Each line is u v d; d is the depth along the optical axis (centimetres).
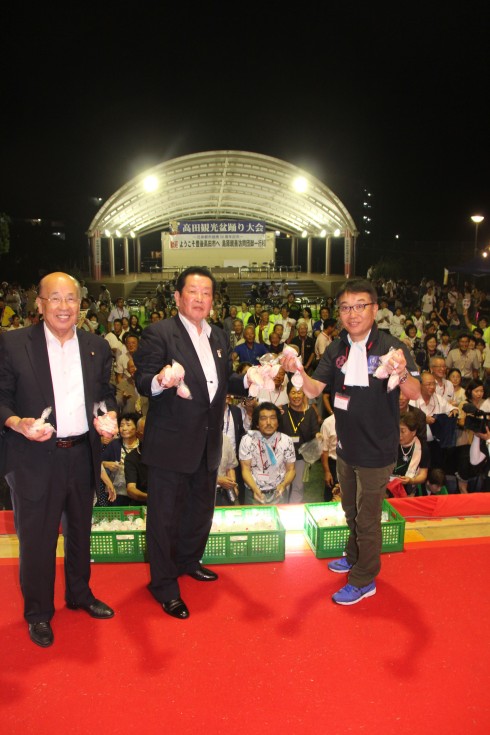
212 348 316
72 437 293
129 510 389
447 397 718
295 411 574
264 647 279
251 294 2688
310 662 269
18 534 288
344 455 314
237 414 548
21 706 243
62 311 281
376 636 287
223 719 237
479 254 2608
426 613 305
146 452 308
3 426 273
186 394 283
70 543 303
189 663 268
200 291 303
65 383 291
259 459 497
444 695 250
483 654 275
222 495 531
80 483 297
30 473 284
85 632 290
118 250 4944
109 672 262
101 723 235
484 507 421
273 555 356
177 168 2658
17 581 333
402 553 360
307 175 2719
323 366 320
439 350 1123
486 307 1911
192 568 339
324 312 1261
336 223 3117
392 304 2309
